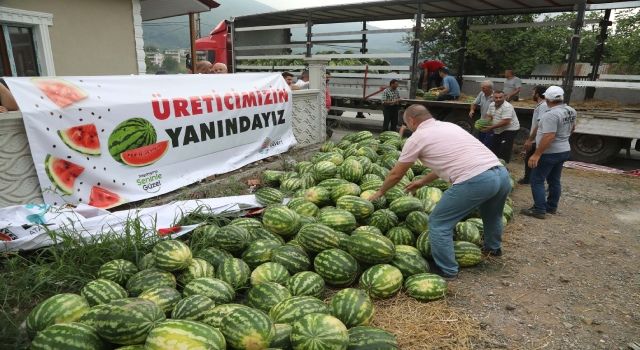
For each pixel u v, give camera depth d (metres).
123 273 3.83
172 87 6.51
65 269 3.89
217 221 5.14
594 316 3.91
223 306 3.05
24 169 4.82
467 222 5.16
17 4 7.42
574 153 10.52
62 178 5.09
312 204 5.47
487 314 3.87
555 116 5.90
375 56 13.90
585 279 4.61
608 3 10.30
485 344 3.44
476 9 13.04
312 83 10.29
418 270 4.24
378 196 4.73
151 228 4.60
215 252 4.24
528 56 20.80
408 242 4.85
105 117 5.47
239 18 16.36
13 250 4.09
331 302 3.46
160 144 6.24
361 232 4.27
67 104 5.07
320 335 2.76
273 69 16.09
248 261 4.25
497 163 4.33
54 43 8.12
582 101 10.82
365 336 3.01
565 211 6.92
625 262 5.06
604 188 8.34
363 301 3.39
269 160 8.59
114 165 5.63
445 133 4.33
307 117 10.02
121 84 5.79
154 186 6.20
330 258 4.07
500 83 13.20
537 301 4.14
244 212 5.57
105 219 4.77
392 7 13.13
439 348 3.36
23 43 7.84
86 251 4.11
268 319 2.88
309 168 7.14
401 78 13.48
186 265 3.88
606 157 10.12
